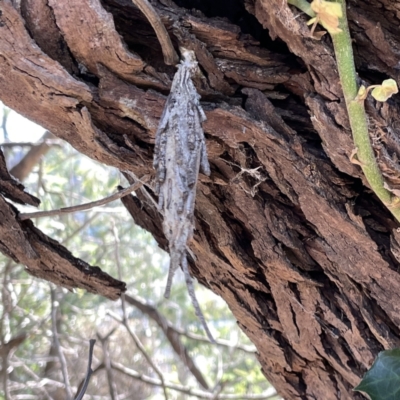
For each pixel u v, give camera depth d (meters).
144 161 0.26
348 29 0.24
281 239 0.29
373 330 0.29
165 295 0.20
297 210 0.29
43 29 0.24
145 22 0.26
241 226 0.30
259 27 0.28
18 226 0.30
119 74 0.25
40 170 0.83
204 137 0.24
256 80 0.27
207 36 0.26
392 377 0.26
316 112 0.25
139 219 0.34
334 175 0.27
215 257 0.31
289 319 0.32
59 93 0.24
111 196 0.29
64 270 0.33
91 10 0.23
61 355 0.71
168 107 0.23
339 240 0.28
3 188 0.30
